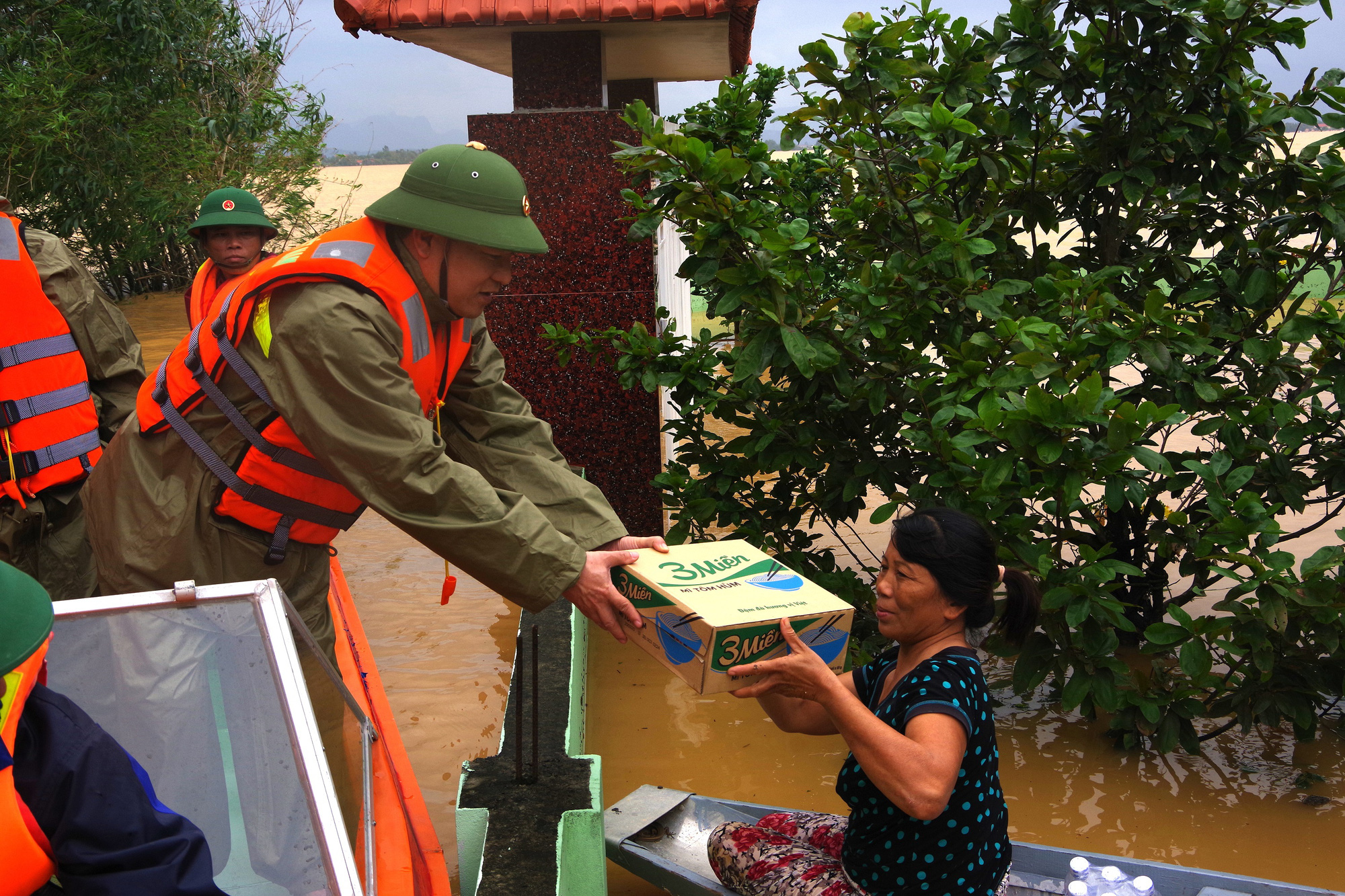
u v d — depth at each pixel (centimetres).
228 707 198
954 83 481
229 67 1590
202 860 150
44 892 146
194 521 282
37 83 1341
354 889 177
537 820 289
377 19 593
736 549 292
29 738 145
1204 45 452
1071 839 382
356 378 253
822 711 289
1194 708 414
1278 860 369
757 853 292
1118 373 1005
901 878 257
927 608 255
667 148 422
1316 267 478
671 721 477
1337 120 442
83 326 399
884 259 497
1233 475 404
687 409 512
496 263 276
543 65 614
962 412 391
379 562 654
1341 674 413
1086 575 396
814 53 473
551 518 311
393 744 313
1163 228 512
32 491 377
